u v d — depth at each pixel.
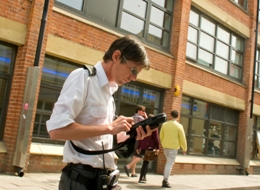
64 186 1.94
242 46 15.75
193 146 12.59
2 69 7.23
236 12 14.80
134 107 10.14
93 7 9.02
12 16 7.10
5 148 6.99
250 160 15.84
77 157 1.91
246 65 15.56
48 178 6.98
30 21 7.29
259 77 16.84
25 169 7.11
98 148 1.95
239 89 14.84
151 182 8.44
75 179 1.90
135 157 8.36
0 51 7.20
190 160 11.90
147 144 8.12
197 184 9.14
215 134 13.82
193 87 12.06
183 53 11.47
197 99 12.73
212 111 13.62
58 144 8.17
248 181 11.74
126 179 8.41
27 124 6.94
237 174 14.48
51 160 7.74
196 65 12.23
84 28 8.49
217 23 13.97
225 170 13.81
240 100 14.86
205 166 12.65
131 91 10.05
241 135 15.02
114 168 2.07
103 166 1.95
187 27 11.69
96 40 8.78
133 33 10.22
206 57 13.34
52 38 7.77
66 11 8.26
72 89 1.80
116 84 2.03
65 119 1.73
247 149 14.72
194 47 12.64
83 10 8.73
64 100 1.77
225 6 14.05
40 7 7.43
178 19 11.43
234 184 10.20
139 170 10.23
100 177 1.91
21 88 7.12
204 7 12.76
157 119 1.93
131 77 1.95
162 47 11.17
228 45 14.73
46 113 7.95
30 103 6.98
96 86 1.89
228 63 14.73
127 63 1.91
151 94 10.78
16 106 7.10
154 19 11.02
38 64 7.15
